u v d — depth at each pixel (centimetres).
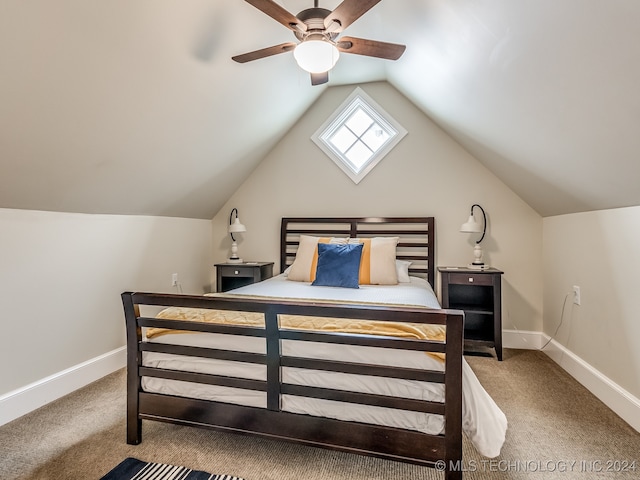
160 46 165
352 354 141
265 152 362
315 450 161
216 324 153
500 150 250
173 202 306
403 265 311
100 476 142
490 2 133
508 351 298
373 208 345
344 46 180
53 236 212
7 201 182
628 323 183
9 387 188
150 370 162
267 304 143
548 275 290
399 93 338
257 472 145
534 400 207
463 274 282
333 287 266
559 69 133
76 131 170
